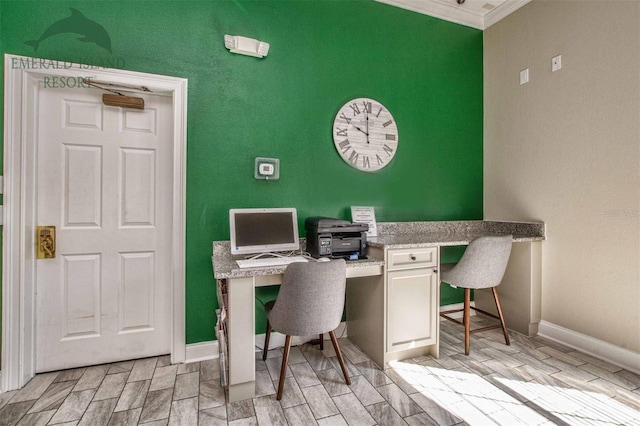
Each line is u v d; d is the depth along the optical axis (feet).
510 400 5.55
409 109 9.14
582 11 7.43
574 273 7.61
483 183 10.12
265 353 7.02
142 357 6.98
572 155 7.66
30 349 6.08
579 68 7.50
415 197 9.25
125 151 6.77
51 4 5.98
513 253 8.68
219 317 6.40
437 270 7.10
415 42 9.22
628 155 6.61
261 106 7.48
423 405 5.42
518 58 9.00
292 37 7.77
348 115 8.34
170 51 6.72
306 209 7.92
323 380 6.20
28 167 5.97
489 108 9.96
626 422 4.98
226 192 7.18
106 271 6.69
